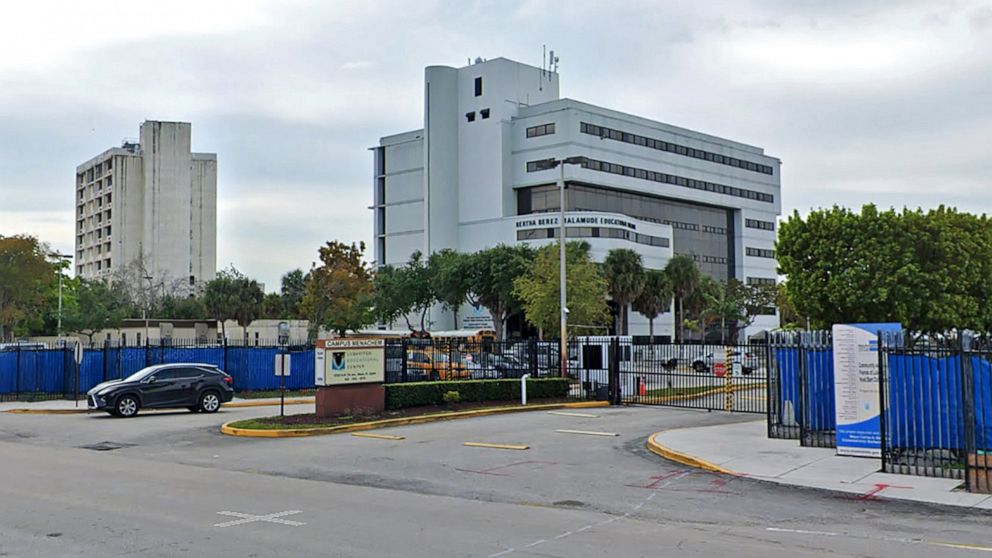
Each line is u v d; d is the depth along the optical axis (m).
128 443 20.77
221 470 16.08
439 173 101.81
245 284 85.75
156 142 121.88
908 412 15.27
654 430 22.66
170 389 28.75
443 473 15.52
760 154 120.94
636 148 102.06
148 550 9.20
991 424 14.05
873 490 13.34
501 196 98.19
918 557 8.91
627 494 13.28
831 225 44.72
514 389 30.80
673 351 46.28
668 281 82.06
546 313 60.31
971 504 12.23
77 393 32.47
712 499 12.82
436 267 87.69
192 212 125.62
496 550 9.17
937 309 42.47
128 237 120.69
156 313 91.94
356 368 25.70
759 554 9.00
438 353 34.03
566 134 95.06
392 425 24.44
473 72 102.12
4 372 37.62
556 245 67.88
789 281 46.44
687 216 110.81
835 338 16.80
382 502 12.45
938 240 43.22
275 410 30.58
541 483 14.38
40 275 66.88
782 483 14.15
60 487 13.75
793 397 19.62
